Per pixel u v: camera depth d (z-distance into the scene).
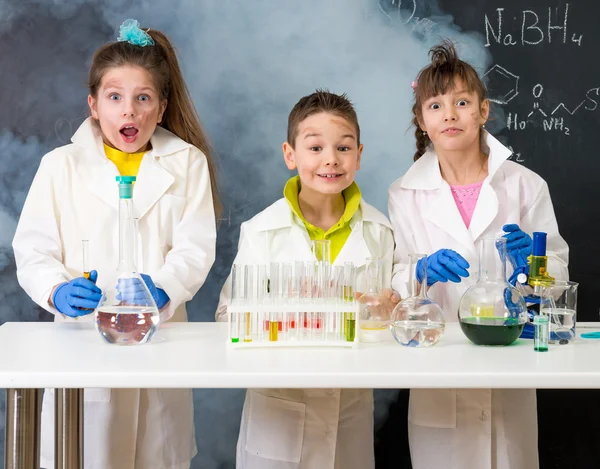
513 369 1.25
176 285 1.77
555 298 1.50
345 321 1.46
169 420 1.90
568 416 2.65
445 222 2.01
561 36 2.67
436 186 2.04
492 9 2.67
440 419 1.79
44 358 1.32
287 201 1.89
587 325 1.73
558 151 2.69
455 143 2.01
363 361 1.32
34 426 1.31
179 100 2.10
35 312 2.67
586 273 2.70
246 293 1.46
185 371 1.22
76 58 2.65
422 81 2.05
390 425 2.67
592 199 2.69
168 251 1.99
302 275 1.48
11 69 2.64
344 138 1.86
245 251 1.89
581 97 2.68
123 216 1.47
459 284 1.96
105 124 1.92
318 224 1.95
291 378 1.22
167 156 2.00
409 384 1.22
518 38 2.67
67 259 1.90
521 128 2.68
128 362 1.29
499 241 1.50
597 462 2.65
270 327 1.45
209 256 1.92
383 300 1.56
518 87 2.68
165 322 1.81
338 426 1.81
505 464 1.79
